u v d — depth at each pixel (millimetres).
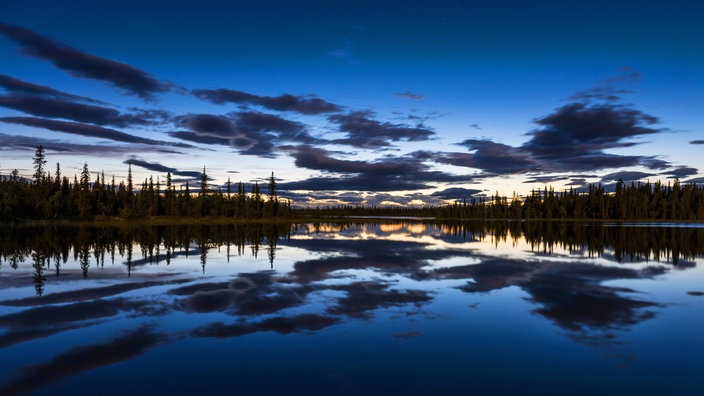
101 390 8219
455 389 8320
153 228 71625
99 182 112125
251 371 9125
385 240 46562
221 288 17812
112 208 106375
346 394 8086
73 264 25062
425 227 93625
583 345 10836
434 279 20141
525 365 9531
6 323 12508
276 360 9750
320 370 9195
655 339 11320
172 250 33594
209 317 13219
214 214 123812
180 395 8023
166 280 19688
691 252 33625
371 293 16859
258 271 22469
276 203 139500
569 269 23719
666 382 8680
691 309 14508
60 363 9500
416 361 9734
